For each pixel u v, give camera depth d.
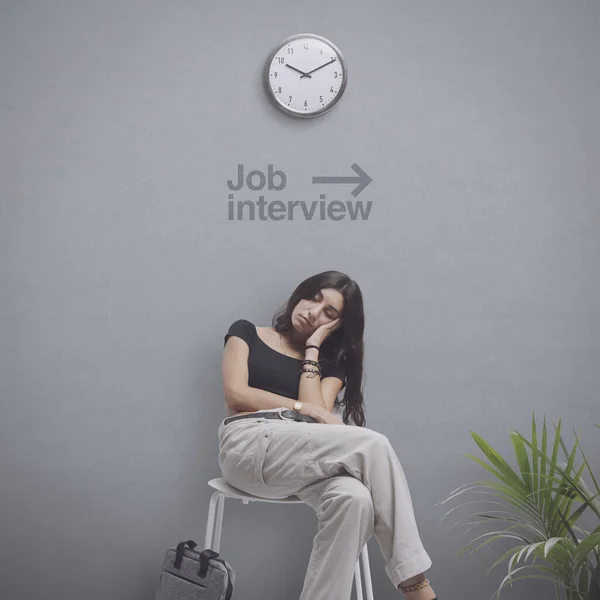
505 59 2.61
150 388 2.45
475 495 2.52
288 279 2.51
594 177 2.61
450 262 2.57
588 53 2.63
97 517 2.41
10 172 2.44
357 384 2.35
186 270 2.48
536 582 2.51
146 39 2.50
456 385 2.54
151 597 2.41
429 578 2.48
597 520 2.53
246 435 2.01
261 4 2.54
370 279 2.54
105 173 2.47
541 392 2.57
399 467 1.83
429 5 2.60
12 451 2.39
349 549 1.73
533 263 2.60
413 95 2.59
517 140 2.61
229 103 2.52
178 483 2.45
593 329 2.60
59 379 2.42
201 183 2.50
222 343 2.48
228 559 2.44
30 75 2.46
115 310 2.45
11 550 2.38
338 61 2.54
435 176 2.58
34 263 2.43
